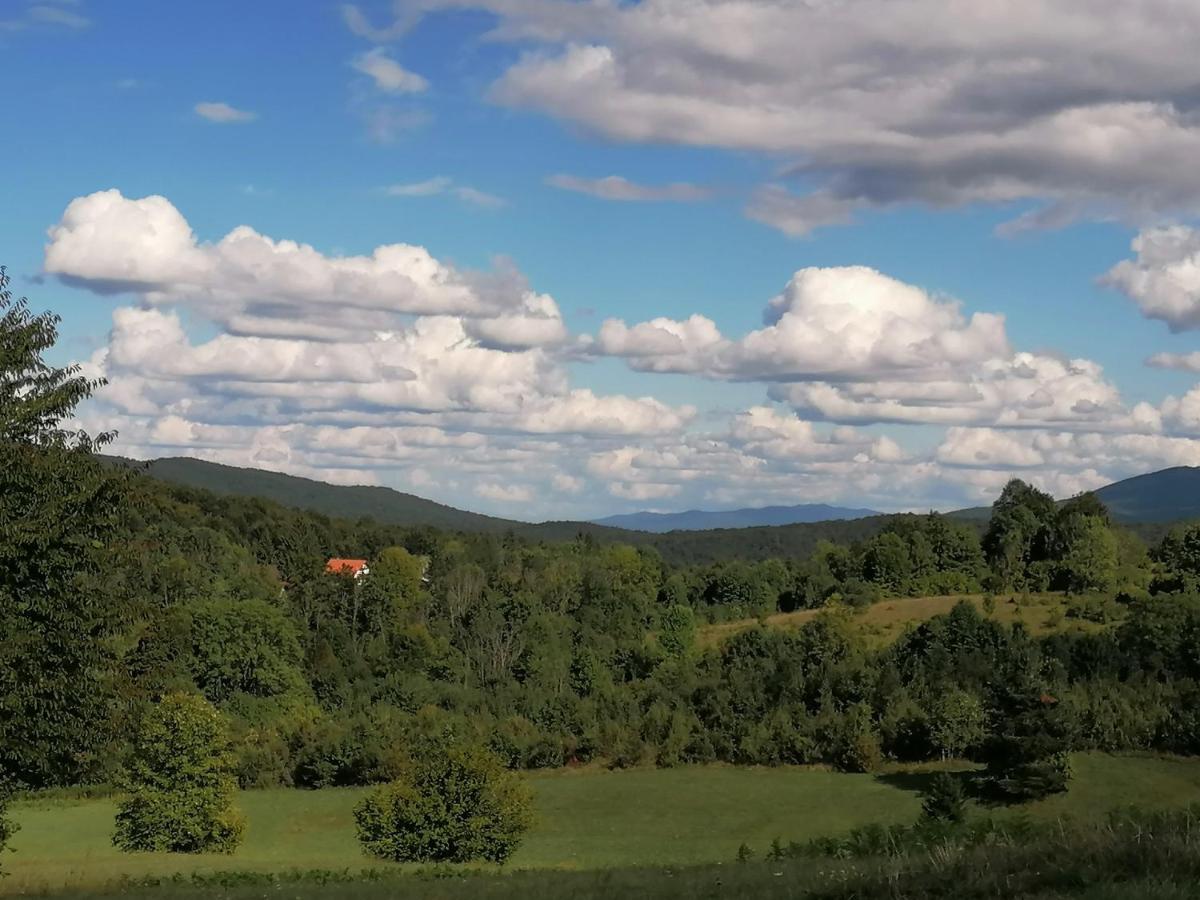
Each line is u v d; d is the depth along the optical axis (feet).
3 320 69.77
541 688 328.90
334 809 227.20
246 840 197.06
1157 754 228.63
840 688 280.72
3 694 63.05
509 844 140.77
